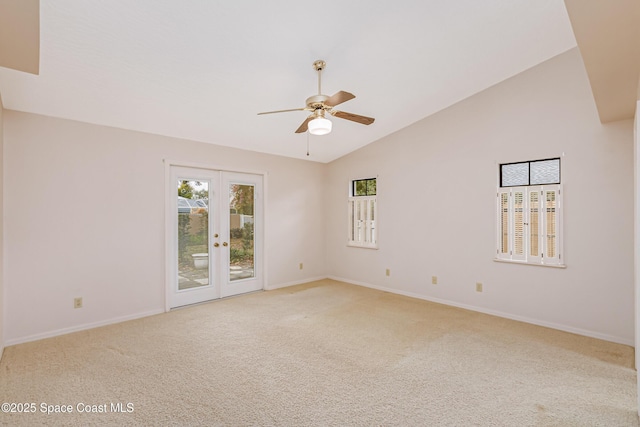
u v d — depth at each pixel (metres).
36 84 2.74
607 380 2.37
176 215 4.18
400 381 2.36
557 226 3.39
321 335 3.25
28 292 3.10
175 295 4.17
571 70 3.27
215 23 2.30
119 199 3.68
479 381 2.36
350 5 2.28
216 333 3.29
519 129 3.63
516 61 3.35
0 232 2.83
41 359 2.70
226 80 3.04
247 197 4.98
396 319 3.73
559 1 2.46
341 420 1.92
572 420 1.92
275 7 2.21
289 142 4.80
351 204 5.63
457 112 4.16
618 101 2.59
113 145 3.65
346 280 5.72
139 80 2.88
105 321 3.56
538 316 3.53
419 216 4.61
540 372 2.49
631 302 2.98
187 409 2.02
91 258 3.48
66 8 2.02
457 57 3.12
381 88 3.59
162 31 2.31
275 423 1.89
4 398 2.13
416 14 2.45
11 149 3.03
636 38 1.76
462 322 3.62
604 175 3.11
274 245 5.27
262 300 4.54
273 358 2.73
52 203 3.25
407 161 4.74
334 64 2.99
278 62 2.85
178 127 3.90
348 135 4.83
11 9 1.52
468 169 4.07
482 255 3.96
